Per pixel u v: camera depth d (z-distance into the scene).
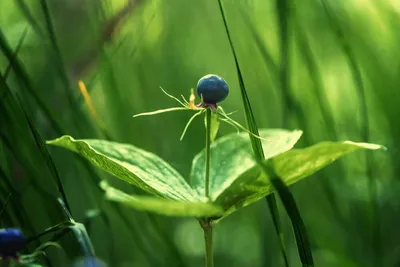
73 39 0.73
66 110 0.67
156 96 0.80
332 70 0.76
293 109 0.64
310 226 0.70
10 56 0.58
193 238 0.77
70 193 0.69
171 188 0.49
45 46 0.61
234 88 0.87
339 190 0.70
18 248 0.45
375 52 0.76
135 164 0.50
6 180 0.56
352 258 0.68
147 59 0.80
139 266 0.69
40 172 0.60
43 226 0.64
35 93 0.59
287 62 0.64
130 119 0.73
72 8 0.73
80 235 0.48
